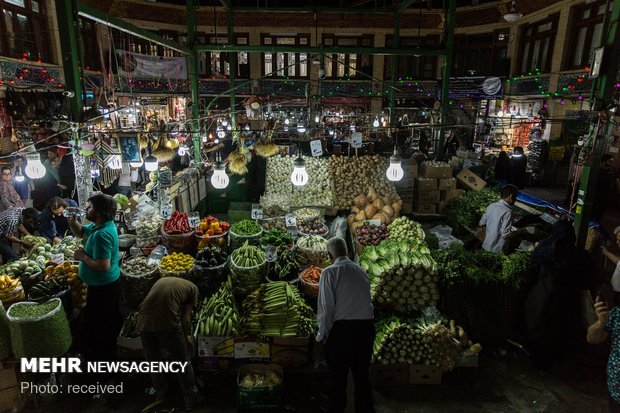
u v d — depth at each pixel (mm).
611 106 5168
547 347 4762
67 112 5066
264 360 4520
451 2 9805
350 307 3660
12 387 4055
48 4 13562
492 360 4992
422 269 4934
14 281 4480
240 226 6105
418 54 10172
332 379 3766
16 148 10531
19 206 7551
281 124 17109
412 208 9914
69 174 9078
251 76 20984
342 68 21328
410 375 4547
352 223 7652
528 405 4289
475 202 8344
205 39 20797
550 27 16156
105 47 17391
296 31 20859
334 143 16859
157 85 18734
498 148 17125
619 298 5090
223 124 15102
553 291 4684
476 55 20469
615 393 2939
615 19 4941
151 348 4020
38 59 13406
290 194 9227
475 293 5031
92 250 4316
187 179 8602
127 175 7688
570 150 14750
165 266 5098
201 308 4965
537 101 16438
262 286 4965
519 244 6223
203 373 4574
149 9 19172
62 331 4145
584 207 5430
